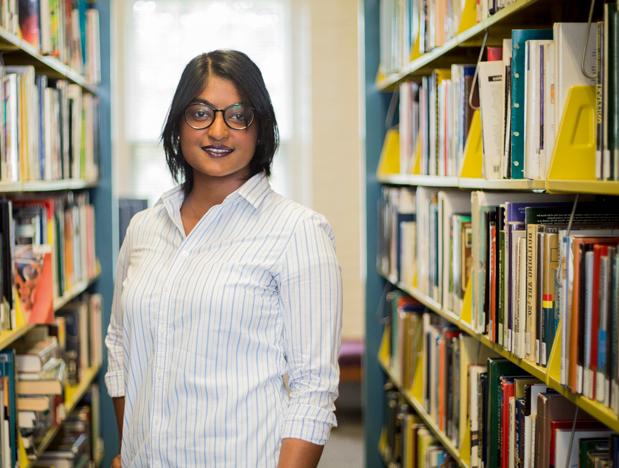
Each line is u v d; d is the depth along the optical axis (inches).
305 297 66.4
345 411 205.8
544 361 65.1
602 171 54.5
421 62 109.4
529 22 75.8
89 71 141.7
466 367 89.7
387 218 139.9
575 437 62.1
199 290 65.8
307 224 67.9
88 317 141.5
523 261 69.2
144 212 76.7
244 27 213.3
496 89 79.0
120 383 77.6
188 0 211.3
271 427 66.9
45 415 102.9
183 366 66.2
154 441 67.2
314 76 207.6
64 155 118.0
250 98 68.2
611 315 52.5
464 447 89.5
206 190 71.1
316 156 209.3
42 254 98.3
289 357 67.1
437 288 103.0
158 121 213.3
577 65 63.8
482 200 79.7
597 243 56.8
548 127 65.7
